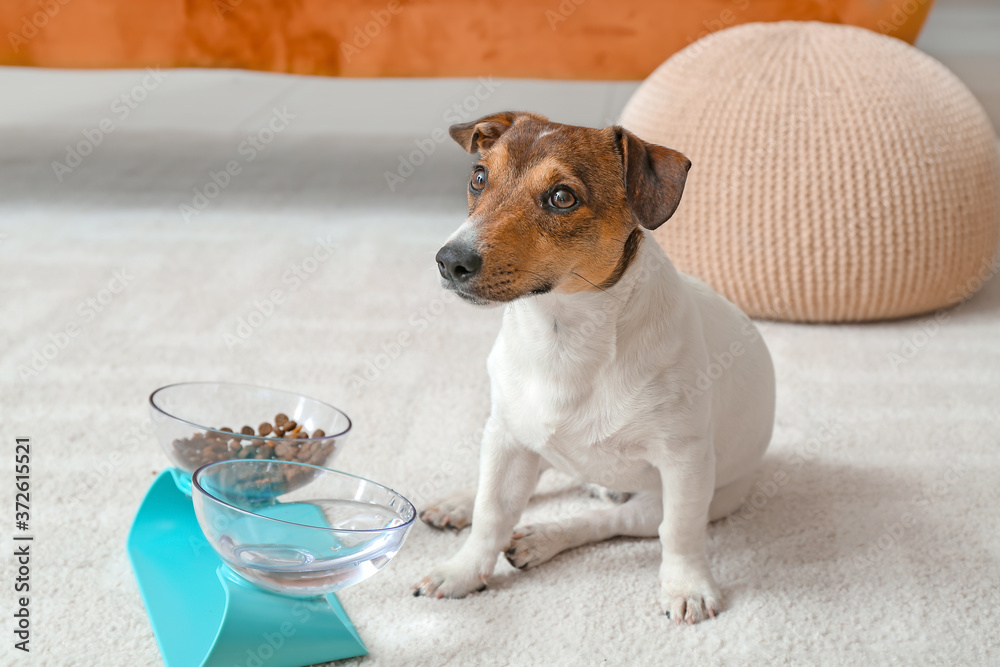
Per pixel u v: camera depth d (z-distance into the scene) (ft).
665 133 9.06
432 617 4.95
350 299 9.77
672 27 10.93
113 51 10.81
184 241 11.43
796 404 7.59
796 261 8.77
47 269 10.33
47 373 7.88
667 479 4.99
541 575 5.37
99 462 6.49
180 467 5.41
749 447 5.68
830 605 5.10
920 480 6.45
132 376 7.88
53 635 4.70
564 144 4.62
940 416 7.38
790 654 4.69
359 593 5.16
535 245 4.50
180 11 10.70
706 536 5.76
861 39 9.25
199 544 5.25
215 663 4.32
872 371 8.20
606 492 6.07
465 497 5.96
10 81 19.74
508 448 5.19
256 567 4.49
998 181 9.48
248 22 10.82
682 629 4.88
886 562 5.51
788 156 8.57
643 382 4.76
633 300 4.72
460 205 13.17
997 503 6.15
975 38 26.16
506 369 5.02
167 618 4.66
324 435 5.87
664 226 9.23
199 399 5.93
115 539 5.57
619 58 11.07
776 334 9.00
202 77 21.03
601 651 4.70
